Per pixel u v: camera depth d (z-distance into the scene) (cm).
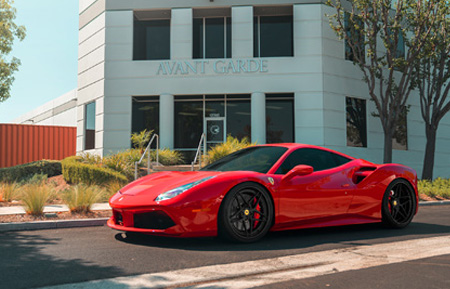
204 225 400
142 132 1518
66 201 683
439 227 550
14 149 1847
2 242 450
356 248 398
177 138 1645
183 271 313
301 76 1570
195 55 1694
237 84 1586
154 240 442
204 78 1595
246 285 278
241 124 1633
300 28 1589
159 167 1280
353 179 504
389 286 275
